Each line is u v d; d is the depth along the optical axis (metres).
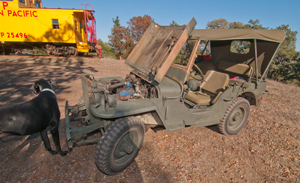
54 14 11.69
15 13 11.25
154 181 2.60
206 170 2.87
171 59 2.68
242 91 3.85
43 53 18.41
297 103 6.36
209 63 5.56
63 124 4.02
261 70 4.26
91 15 13.02
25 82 7.18
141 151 3.24
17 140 3.39
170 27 3.61
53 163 2.85
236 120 3.92
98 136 3.62
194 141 3.65
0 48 13.77
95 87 2.59
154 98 2.82
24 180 2.49
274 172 2.89
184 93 3.35
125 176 2.66
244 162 3.10
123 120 2.47
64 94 5.98
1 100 5.11
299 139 3.89
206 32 3.74
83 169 2.76
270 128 4.36
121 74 9.73
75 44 12.93
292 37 16.31
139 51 3.97
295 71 11.27
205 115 3.46
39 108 2.59
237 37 3.18
